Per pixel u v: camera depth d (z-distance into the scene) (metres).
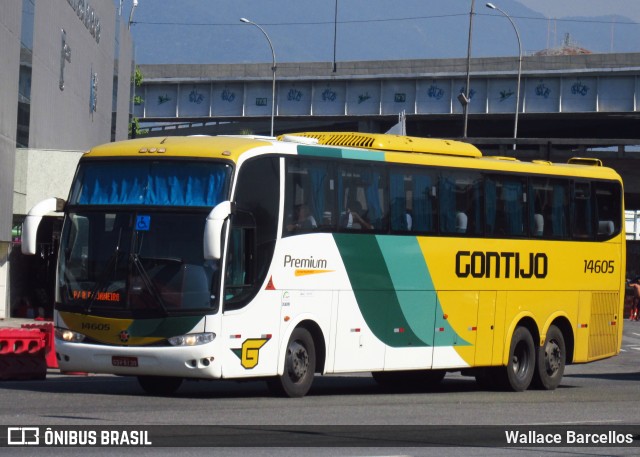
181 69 106.94
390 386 22.44
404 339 19.23
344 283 18.20
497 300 20.98
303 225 17.55
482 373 21.56
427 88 98.06
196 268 16.16
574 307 22.73
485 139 69.88
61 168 44.38
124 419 13.70
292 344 17.42
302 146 17.67
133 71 83.75
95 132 63.19
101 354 16.28
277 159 17.19
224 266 16.22
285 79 102.75
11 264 41.91
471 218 20.53
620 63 90.81
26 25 44.38
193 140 16.92
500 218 21.11
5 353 20.05
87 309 16.36
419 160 19.66
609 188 23.64
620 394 21.08
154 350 16.06
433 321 19.75
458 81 96.81
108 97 67.75
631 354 37.91
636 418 16.31
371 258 18.66
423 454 11.85
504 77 95.00
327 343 17.98
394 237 19.08
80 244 16.67
